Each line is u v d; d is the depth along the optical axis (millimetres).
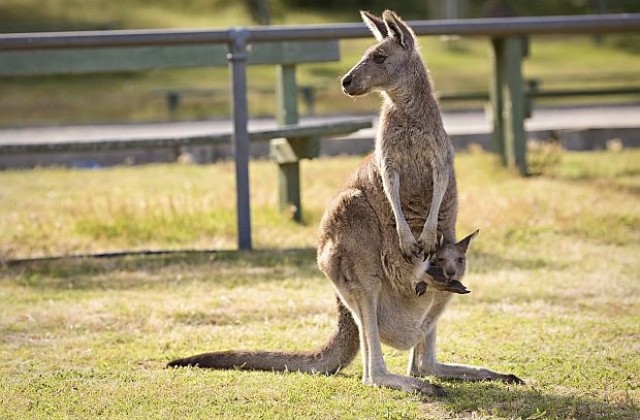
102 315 12234
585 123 31859
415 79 9727
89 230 16938
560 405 8680
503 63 22562
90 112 41812
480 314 12109
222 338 11250
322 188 21234
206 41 15547
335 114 38781
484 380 9469
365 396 8992
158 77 49250
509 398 8914
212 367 9992
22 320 12078
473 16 63438
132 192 21516
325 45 18406
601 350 10523
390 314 9562
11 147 16078
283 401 8891
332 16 65750
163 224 17125
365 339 9406
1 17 55469
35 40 14922
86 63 18094
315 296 13086
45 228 17266
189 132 32938
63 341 11180
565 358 10250
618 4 63938
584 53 57125
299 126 16953
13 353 10688
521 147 22266
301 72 50000
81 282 13977
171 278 14133
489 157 24078
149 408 8781
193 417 8516
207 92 41062
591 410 8602
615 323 11586
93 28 52188
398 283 9469
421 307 9453
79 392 9281
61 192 22094
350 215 9477
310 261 15125
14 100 43938
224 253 15492
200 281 13945
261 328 11680
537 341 10906
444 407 8703
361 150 28156
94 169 26344
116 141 16469
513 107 22078
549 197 19312
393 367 10328
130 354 10594
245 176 15820
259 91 41719
